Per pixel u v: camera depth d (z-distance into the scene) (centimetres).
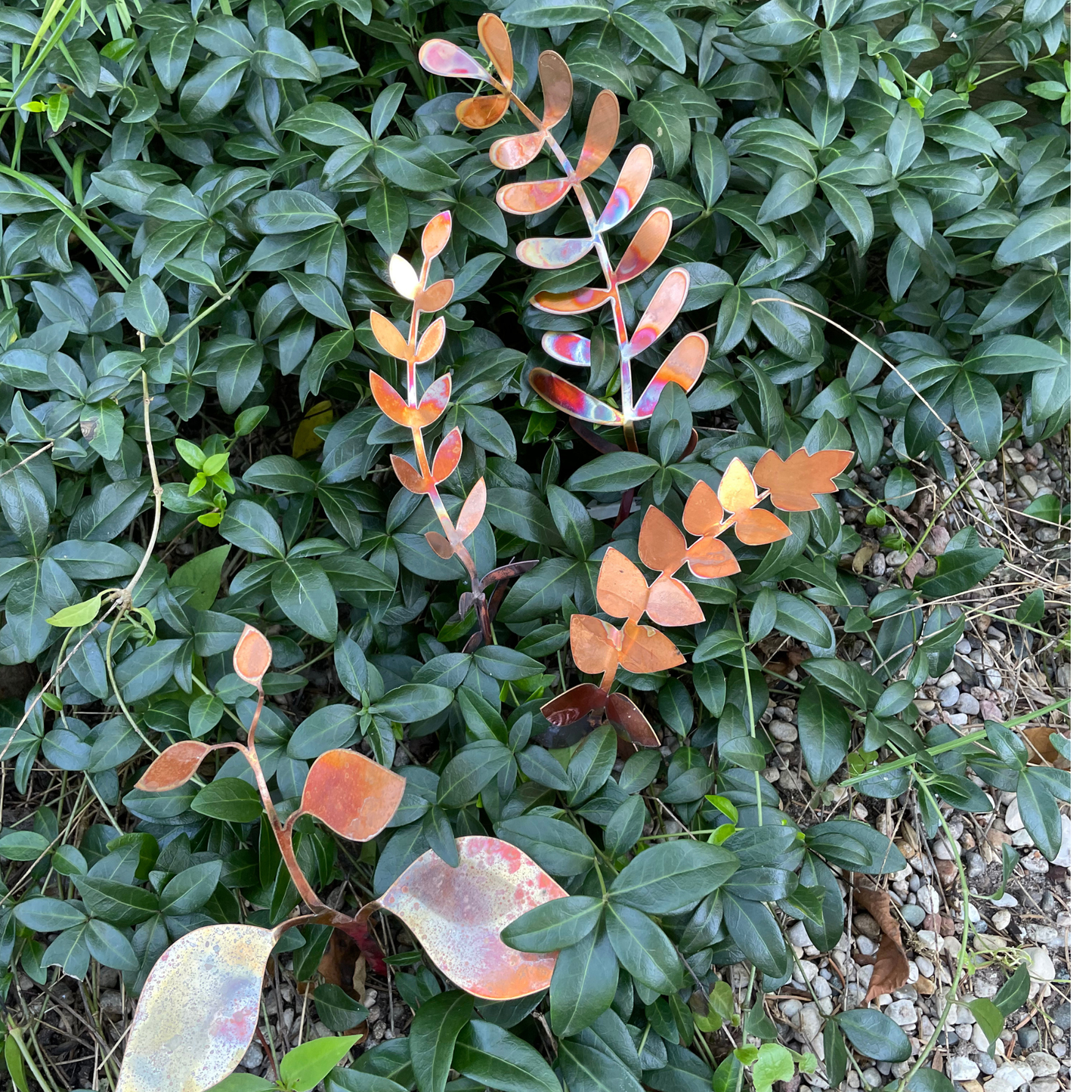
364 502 124
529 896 93
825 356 147
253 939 89
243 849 111
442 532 118
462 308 126
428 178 117
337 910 120
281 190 121
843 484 138
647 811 122
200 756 88
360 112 147
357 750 118
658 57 121
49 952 101
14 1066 108
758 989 120
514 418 136
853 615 131
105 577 114
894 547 146
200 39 130
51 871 119
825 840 113
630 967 89
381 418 118
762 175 134
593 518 125
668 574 94
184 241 124
